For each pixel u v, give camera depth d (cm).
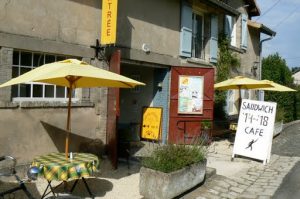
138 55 1000
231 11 1367
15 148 691
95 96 855
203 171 705
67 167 541
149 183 613
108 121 868
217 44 1403
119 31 938
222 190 701
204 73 1170
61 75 517
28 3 714
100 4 871
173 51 1160
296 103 2533
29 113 714
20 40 696
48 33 752
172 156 645
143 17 1026
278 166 916
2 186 628
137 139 1016
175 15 1167
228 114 1537
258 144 953
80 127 820
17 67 721
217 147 1130
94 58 852
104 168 805
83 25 829
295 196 678
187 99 1157
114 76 576
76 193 634
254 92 1905
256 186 739
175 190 618
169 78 1152
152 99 1173
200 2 1233
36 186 654
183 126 1144
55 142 766
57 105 766
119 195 634
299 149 1175
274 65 2417
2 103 665
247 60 1756
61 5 778
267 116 962
